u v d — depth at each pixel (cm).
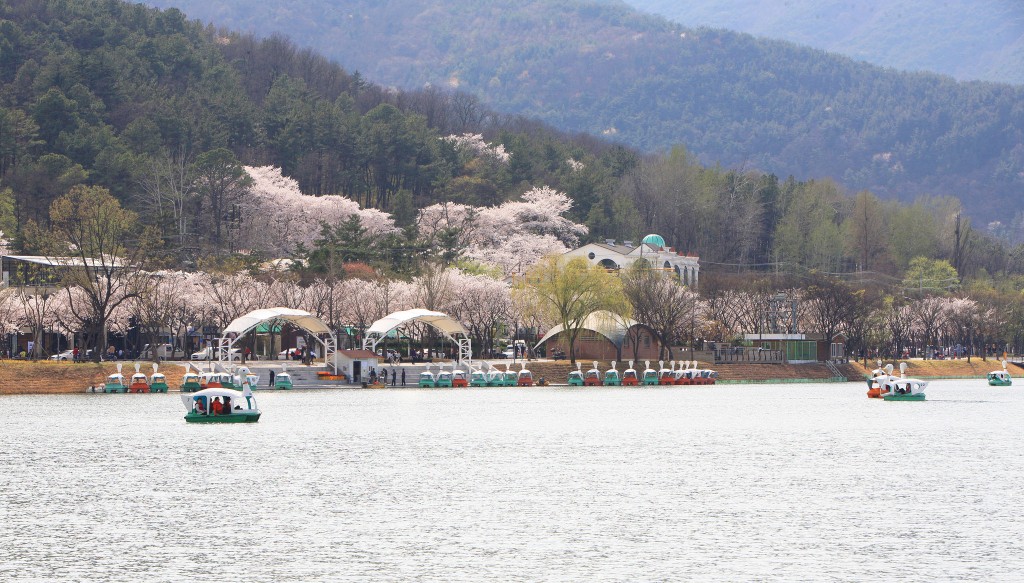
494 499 10600
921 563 8162
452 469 12494
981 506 10256
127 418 18125
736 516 9800
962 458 13562
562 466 12781
